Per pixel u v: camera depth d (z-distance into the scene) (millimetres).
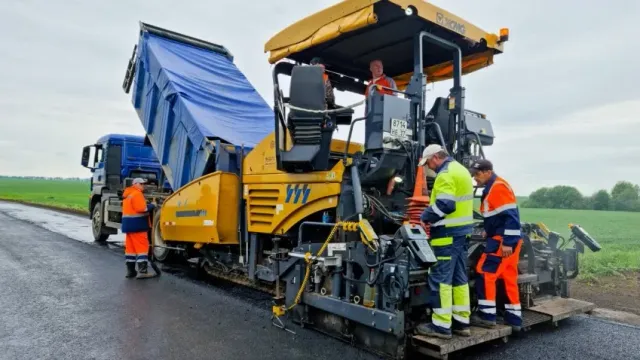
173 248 8172
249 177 6273
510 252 4480
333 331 4711
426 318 4574
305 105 4605
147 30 9039
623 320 5531
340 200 4898
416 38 4949
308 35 4965
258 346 4480
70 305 5910
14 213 24953
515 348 4504
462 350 4434
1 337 4664
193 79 8477
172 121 8164
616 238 15445
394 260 4051
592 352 4406
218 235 6457
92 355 4215
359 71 6418
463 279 4285
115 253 10484
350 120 5445
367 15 4320
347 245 4504
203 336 4777
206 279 7750
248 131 7816
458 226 4207
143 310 5754
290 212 5500
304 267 4992
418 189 4613
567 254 5738
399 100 4719
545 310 5051
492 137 5871
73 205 32562
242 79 9344
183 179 7680
